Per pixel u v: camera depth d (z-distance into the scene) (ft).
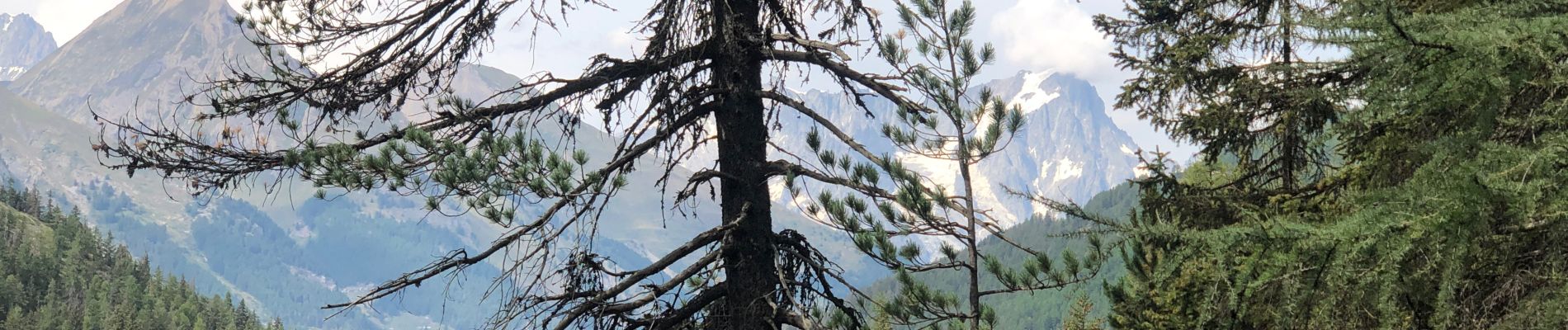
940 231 28.84
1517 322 15.53
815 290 33.63
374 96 32.91
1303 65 25.99
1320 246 16.63
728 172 33.53
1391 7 16.90
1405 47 16.98
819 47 31.12
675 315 33.19
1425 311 16.29
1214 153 40.50
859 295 32.17
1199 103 39.91
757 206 33.35
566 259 30.07
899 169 28.71
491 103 33.12
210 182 29.73
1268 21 35.63
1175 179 41.16
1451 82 16.55
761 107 33.83
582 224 30.07
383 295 29.22
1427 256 15.74
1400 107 17.65
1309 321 16.52
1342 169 35.37
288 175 29.17
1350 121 19.56
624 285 31.65
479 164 28.76
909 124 29.32
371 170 28.91
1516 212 15.21
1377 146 20.63
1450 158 16.30
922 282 29.89
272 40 32.42
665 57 32.65
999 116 27.91
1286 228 17.25
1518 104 16.87
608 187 30.19
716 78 33.91
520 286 29.48
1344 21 17.40
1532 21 15.98
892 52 29.60
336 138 31.58
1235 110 37.45
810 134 30.91
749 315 33.17
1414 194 16.40
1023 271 27.94
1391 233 16.11
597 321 31.19
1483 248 15.74
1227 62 38.68
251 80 31.01
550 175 29.07
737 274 33.63
